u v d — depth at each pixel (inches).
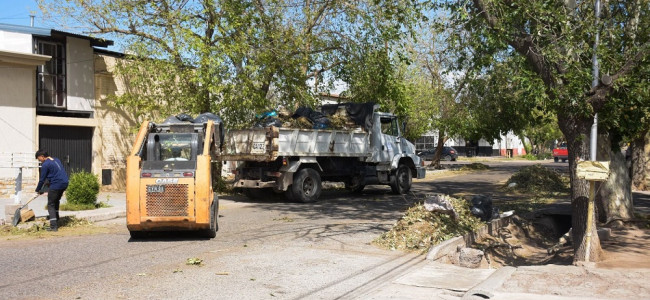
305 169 654.5
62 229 447.8
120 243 386.9
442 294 258.7
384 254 353.4
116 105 737.6
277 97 799.1
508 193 793.6
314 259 333.7
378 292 262.1
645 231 450.0
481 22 382.6
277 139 613.3
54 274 291.0
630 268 307.7
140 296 249.6
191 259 321.4
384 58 797.2
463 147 2576.3
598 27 330.6
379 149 751.1
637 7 394.3
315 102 784.3
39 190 434.0
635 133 469.4
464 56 427.8
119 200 632.4
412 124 1235.9
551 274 286.4
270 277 287.3
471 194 778.8
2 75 658.8
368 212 567.2
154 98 720.3
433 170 1337.4
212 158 466.9
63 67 732.7
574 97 313.3
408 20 606.5
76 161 747.4
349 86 850.8
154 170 391.9
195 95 693.9
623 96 331.3
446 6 413.7
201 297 248.7
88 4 717.9
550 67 332.8
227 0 676.1
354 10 750.5
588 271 289.9
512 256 407.5
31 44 697.0
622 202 492.1
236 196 738.2
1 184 660.7
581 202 330.6
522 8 341.7
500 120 1090.1
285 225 473.4
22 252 351.9
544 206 606.9
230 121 714.8
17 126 673.0
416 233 392.2
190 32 647.1
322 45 784.3
